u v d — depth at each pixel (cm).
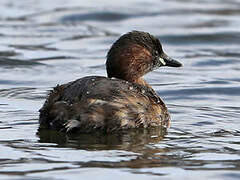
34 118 1401
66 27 2517
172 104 1596
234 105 1588
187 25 2569
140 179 1014
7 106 1521
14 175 1020
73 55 2141
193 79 1872
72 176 1017
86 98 1255
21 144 1199
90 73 1922
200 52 2222
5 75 1872
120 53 1422
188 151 1175
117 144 1212
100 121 1255
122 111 1270
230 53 2211
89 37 2389
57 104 1265
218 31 2456
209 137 1280
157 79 1875
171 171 1056
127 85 1314
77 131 1265
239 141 1252
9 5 2841
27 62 2022
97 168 1060
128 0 2948
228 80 1855
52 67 1981
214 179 1024
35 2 2916
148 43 1452
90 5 2845
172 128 1350
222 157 1141
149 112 1317
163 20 2652
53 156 1123
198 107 1561
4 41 2286
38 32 2428
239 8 2867
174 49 2262
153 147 1198
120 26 2559
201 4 2939
